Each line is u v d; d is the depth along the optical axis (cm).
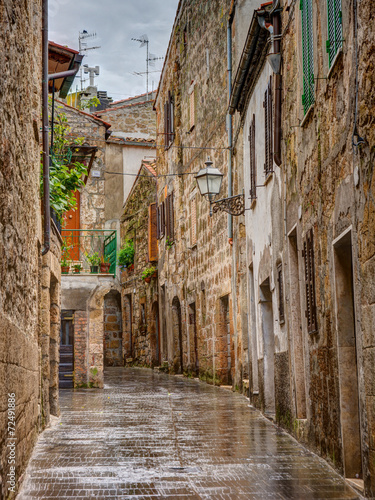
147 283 3034
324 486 589
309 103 775
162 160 2741
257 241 1268
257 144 1251
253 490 573
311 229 771
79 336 1855
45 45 972
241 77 1312
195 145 2203
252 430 952
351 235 602
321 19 709
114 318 3556
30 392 714
